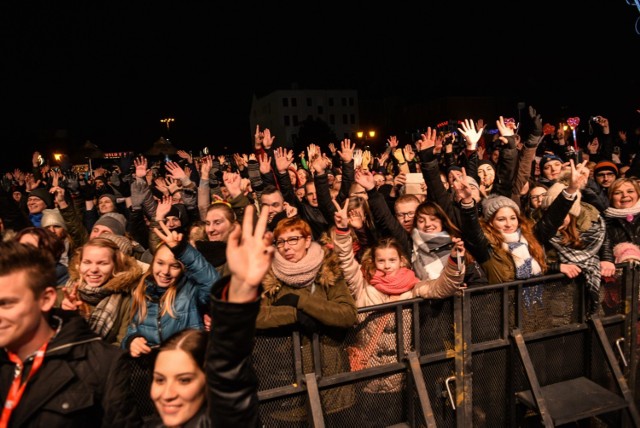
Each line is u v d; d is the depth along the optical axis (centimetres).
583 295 346
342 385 285
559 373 342
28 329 169
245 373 152
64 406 171
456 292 300
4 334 165
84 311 274
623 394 323
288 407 276
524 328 331
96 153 2570
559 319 342
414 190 578
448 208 417
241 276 144
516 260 335
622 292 356
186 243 263
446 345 307
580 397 325
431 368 305
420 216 353
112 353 186
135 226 507
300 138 5247
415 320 297
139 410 248
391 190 645
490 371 322
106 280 278
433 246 343
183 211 545
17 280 165
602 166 563
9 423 168
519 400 323
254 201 595
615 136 1107
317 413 270
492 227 349
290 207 520
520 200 529
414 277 322
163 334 264
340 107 7562
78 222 522
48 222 477
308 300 269
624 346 354
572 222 355
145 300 272
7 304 164
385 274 319
